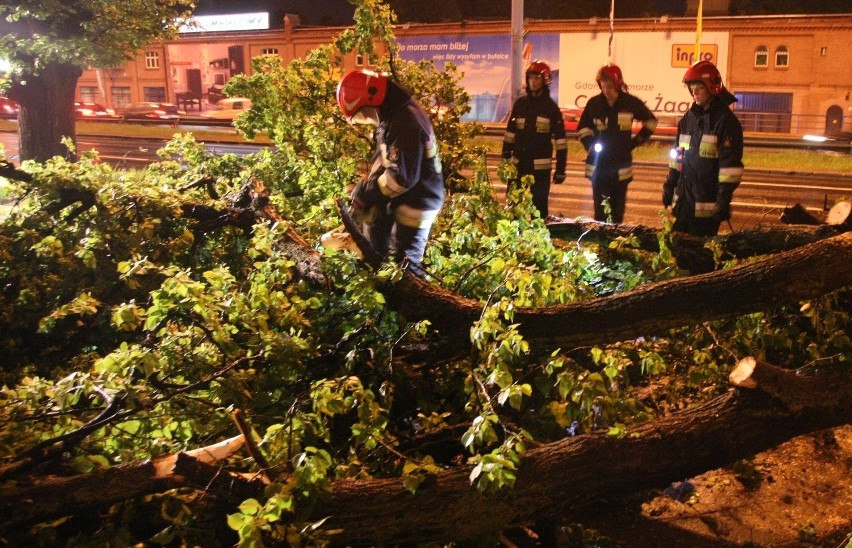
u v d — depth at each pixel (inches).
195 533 108.7
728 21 1097.4
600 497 122.6
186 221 205.0
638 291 154.0
